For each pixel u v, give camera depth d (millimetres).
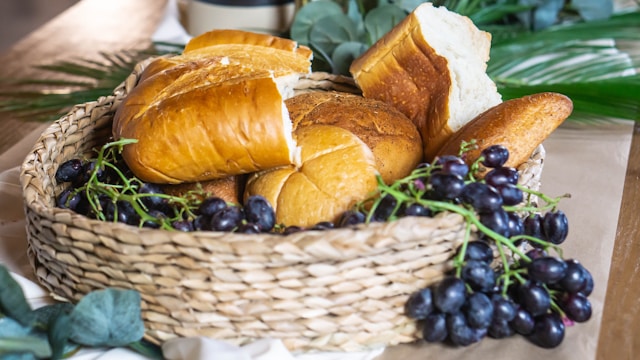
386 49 977
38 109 1184
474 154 854
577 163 1064
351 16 1251
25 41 1506
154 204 853
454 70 949
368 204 809
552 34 1353
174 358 760
